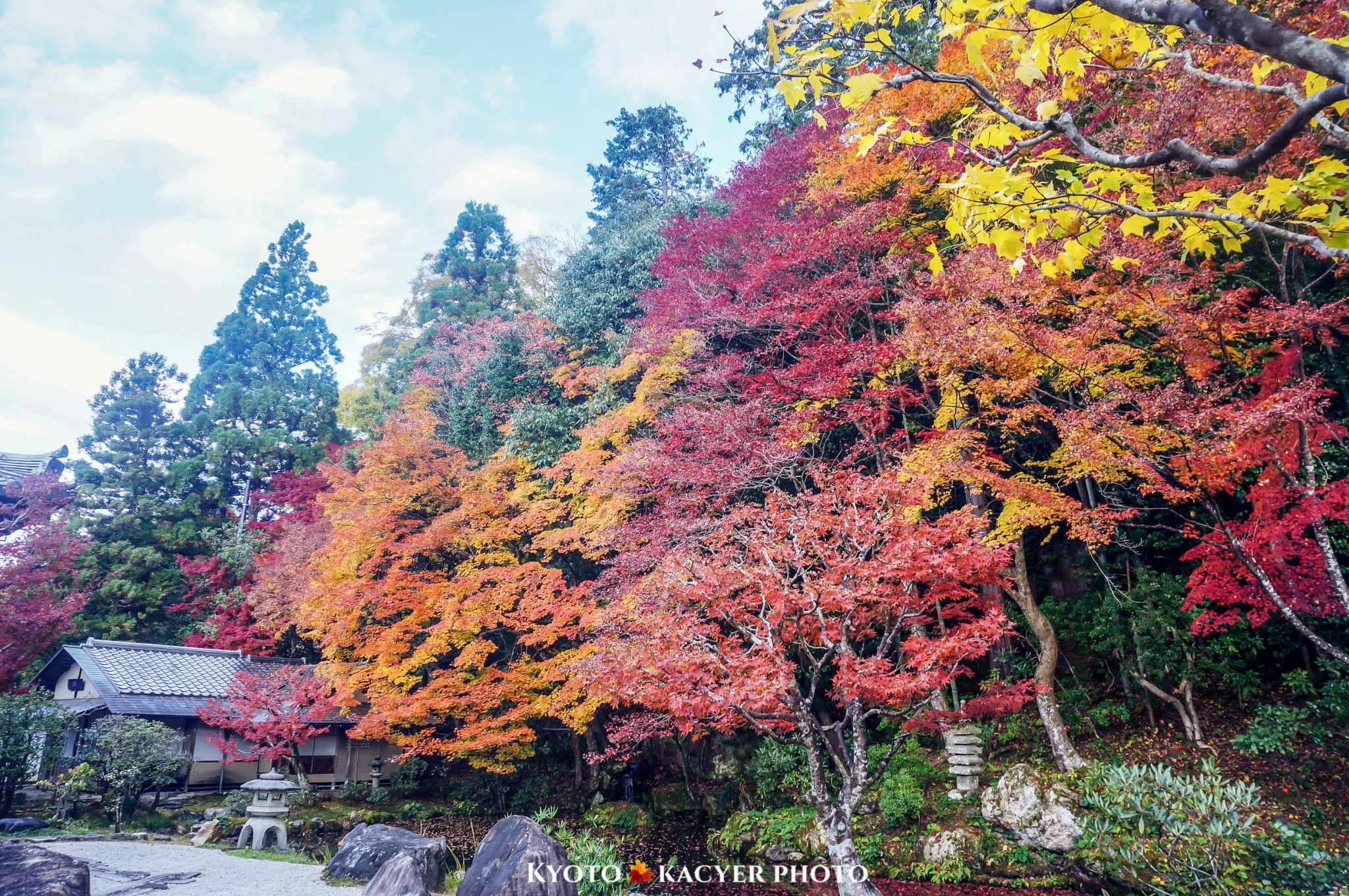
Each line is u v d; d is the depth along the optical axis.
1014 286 9.84
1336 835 8.16
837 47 2.90
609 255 23.77
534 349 22.81
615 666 9.61
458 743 15.98
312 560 21.28
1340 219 2.75
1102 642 11.77
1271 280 11.79
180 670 19.11
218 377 35.47
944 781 12.17
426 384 27.00
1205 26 2.20
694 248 17.97
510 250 37.75
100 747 14.54
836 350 12.62
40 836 12.61
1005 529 10.99
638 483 15.17
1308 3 6.71
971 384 11.52
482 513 18.66
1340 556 10.09
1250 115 7.85
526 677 16.19
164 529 26.73
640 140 33.59
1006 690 10.97
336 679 17.84
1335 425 8.52
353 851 10.51
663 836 14.73
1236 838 7.85
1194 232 3.21
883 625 9.88
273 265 40.78
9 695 13.96
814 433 13.32
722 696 7.86
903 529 8.91
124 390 31.73
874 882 10.67
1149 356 10.84
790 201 17.28
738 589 9.54
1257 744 9.62
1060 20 2.61
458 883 10.39
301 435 31.94
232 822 14.12
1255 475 10.95
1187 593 10.96
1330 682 9.64
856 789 8.05
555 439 19.69
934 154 11.59
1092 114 9.09
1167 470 8.56
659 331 17.23
